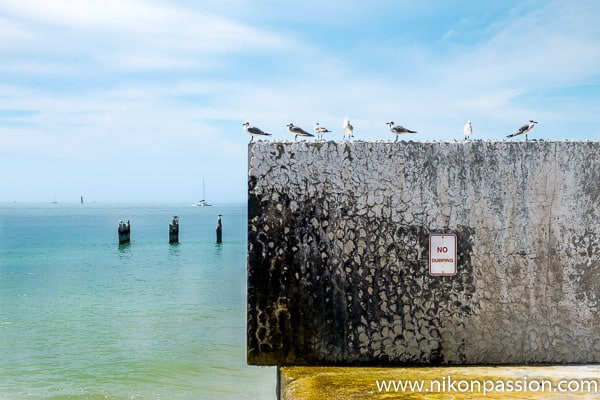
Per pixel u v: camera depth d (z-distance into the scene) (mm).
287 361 5684
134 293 23797
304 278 5688
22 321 17922
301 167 5691
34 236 61875
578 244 5734
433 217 5711
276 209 5688
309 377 5230
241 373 12469
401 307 5703
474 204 5719
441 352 5695
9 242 53250
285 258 5676
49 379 11859
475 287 5711
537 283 5727
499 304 5711
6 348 14461
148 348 14461
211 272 31750
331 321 5688
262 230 5684
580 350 5719
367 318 5695
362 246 5707
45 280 28078
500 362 5707
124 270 32688
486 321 5711
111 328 16828
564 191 5734
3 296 23062
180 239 58312
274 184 5680
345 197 5703
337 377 5227
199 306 20578
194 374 12297
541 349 5715
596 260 5734
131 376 12117
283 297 5676
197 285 26297
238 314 19062
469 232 5715
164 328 16828
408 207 5711
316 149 5691
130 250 45844
